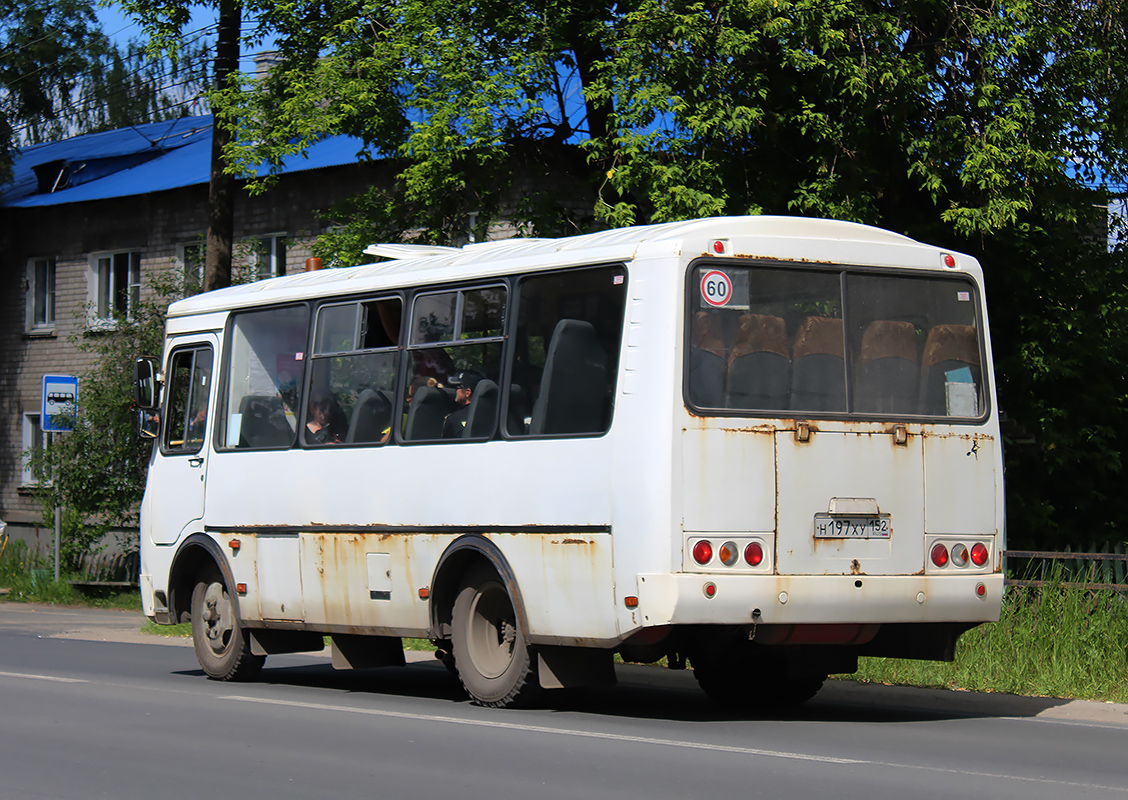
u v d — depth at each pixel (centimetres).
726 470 1038
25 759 917
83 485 2811
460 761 901
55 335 3750
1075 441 2170
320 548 1312
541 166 2484
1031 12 1944
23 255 3834
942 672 1353
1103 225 2247
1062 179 1998
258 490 1385
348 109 2156
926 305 1143
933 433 1114
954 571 1110
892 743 998
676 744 970
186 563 1490
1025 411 2170
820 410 1080
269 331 1413
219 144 2619
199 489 1459
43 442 3603
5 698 1255
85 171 3897
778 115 1930
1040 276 2170
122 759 916
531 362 1138
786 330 1080
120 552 3050
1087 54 1995
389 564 1242
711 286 1059
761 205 1970
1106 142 2105
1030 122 1911
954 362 1146
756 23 1886
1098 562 1532
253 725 1073
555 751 940
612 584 1047
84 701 1234
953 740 1021
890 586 1074
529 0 2184
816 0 1828
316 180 3241
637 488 1032
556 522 1092
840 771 863
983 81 1922
